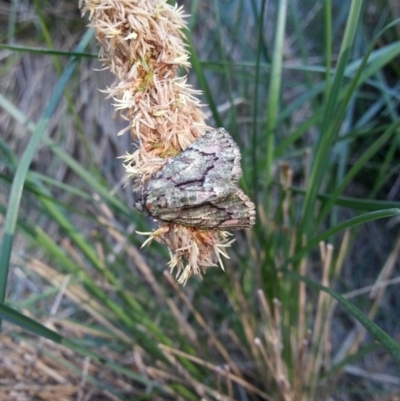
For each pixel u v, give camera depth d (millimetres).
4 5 308
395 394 233
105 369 235
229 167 101
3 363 227
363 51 289
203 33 310
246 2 305
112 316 241
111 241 293
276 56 173
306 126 193
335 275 223
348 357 204
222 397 204
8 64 304
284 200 203
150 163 104
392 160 296
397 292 292
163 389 212
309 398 210
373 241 302
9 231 130
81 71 307
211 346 251
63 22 311
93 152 303
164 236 107
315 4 309
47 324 237
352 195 304
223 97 302
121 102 101
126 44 100
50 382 230
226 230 107
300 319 202
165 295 226
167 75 104
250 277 232
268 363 194
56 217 199
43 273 239
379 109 304
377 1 298
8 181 177
